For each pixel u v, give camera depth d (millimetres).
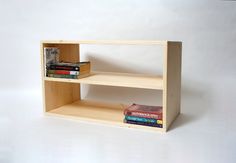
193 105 1885
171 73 1469
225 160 1134
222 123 1553
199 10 1942
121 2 2047
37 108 1871
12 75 2305
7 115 1732
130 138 1372
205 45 1978
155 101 2051
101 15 2104
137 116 1501
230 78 1987
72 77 1627
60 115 1686
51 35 2234
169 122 1502
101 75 1773
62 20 2191
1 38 2281
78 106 1881
